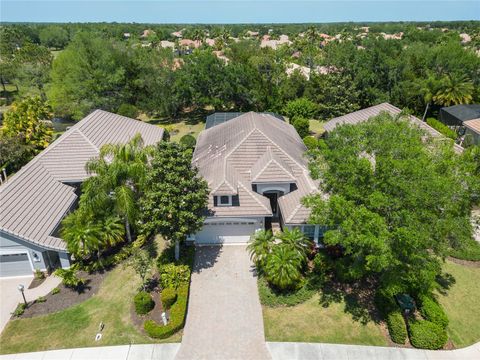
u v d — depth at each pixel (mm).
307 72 69500
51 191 27375
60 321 20219
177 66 58875
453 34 90562
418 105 53719
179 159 21734
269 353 18219
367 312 20500
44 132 42625
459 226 17562
